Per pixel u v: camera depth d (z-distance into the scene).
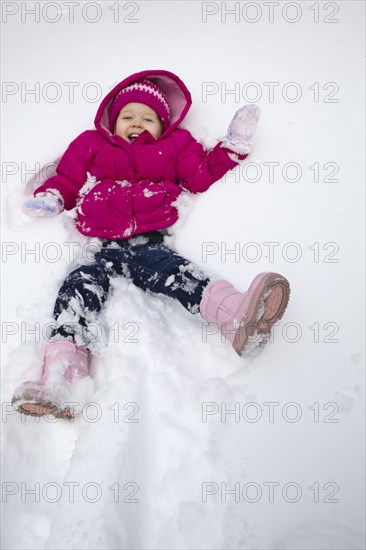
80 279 1.56
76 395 1.36
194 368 1.48
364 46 2.15
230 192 1.80
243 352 1.42
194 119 2.03
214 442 1.31
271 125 1.93
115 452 1.25
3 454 1.30
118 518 1.16
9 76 2.31
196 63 2.21
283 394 1.40
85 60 2.34
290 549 1.16
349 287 1.55
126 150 1.88
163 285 1.59
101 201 1.77
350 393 1.38
